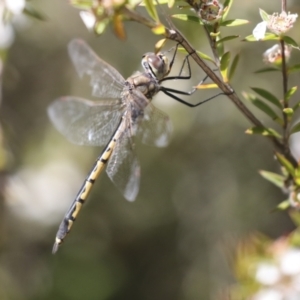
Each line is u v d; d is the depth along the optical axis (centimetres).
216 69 47
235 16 56
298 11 54
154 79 49
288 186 47
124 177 50
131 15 44
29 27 60
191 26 54
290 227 60
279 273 49
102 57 61
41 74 64
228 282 61
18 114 63
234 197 61
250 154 61
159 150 63
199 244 64
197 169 63
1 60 54
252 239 49
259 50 57
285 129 46
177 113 60
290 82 57
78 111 50
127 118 49
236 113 59
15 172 59
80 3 44
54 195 64
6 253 63
